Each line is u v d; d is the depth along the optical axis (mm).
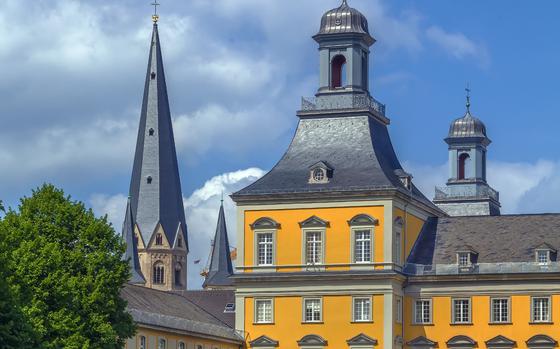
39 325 118188
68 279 123812
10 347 105750
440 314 160500
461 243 164875
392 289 158500
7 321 106562
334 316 159750
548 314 157625
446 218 169250
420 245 166250
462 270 161125
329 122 168375
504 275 158875
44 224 127438
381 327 158000
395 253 160250
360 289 159000
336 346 159250
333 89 168875
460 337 159375
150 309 153250
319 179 163000
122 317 129000
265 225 163250
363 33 169750
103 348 124125
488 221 167250
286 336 160875
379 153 166250
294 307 161125
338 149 166375
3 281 107250
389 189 159375
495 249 162875
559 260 159875
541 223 165375
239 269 163625
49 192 129375
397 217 161250
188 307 165750
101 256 126562
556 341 156750
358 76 169500
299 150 167625
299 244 162125
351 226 160500
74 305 123625
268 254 163250
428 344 160375
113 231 129875
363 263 159625
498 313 159250
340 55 170250
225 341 160000
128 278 129250
